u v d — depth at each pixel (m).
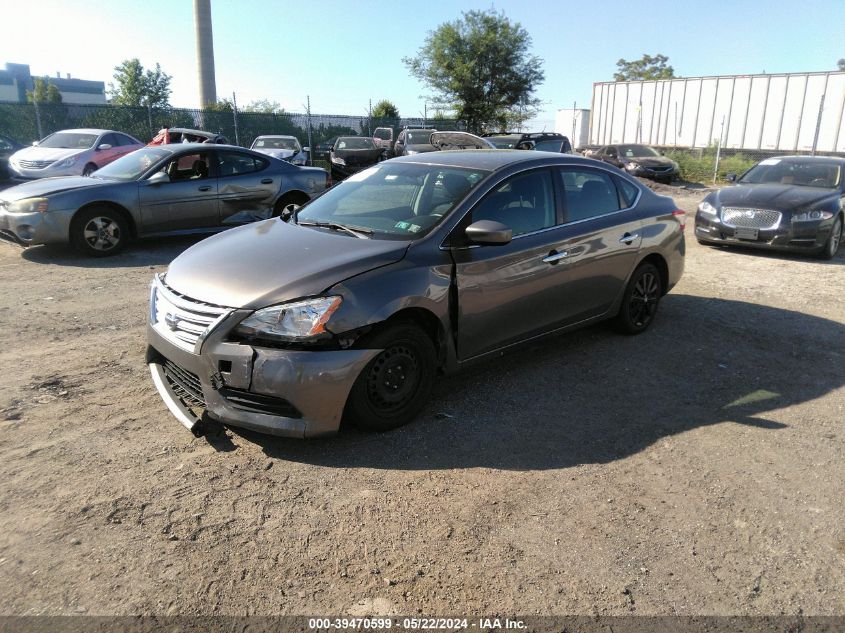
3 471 3.19
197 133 16.72
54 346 4.95
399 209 4.29
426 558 2.72
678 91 26.78
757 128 24.58
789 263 9.20
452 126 31.61
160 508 2.96
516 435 3.79
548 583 2.60
